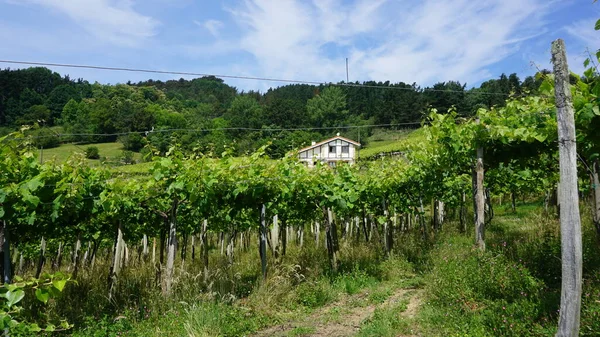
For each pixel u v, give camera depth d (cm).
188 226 937
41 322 526
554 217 1208
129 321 544
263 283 659
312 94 9144
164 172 623
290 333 520
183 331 498
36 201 484
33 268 1165
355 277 756
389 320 525
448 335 451
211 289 625
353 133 5269
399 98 6700
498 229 1207
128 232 860
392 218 1102
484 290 546
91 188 604
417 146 1037
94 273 748
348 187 852
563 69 376
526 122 642
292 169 771
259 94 11288
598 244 672
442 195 1304
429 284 623
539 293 508
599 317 396
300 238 1255
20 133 536
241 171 695
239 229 1120
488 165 817
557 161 864
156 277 680
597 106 447
